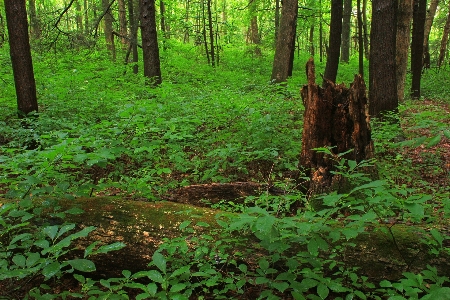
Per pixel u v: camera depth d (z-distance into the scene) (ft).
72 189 11.88
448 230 9.70
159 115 21.07
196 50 77.05
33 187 9.59
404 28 36.96
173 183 15.60
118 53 63.05
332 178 12.57
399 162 18.54
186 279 8.59
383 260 8.84
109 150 9.75
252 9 66.03
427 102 42.73
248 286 9.05
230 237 9.58
